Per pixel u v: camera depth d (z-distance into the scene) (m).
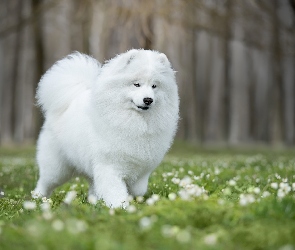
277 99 40.91
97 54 30.12
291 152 30.55
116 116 9.28
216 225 6.84
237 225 6.84
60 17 44.84
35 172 16.25
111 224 6.94
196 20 34.75
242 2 35.75
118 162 9.53
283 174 13.83
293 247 6.04
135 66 9.20
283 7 39.50
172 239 6.27
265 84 66.19
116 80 9.23
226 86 51.06
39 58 39.12
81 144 9.92
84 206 8.37
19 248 6.06
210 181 12.23
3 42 52.41
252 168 15.84
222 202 7.80
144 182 10.10
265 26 37.41
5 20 42.53
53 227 6.58
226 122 55.00
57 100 10.79
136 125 9.27
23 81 52.16
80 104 10.32
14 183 14.45
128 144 9.36
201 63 54.62
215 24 35.69
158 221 6.94
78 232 6.45
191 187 9.30
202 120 53.94
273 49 38.16
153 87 9.29
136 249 5.99
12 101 47.44
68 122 10.38
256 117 65.69
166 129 9.59
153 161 9.72
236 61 55.19
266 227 6.60
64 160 11.00
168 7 29.08
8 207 9.77
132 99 9.17
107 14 29.16
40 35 39.31
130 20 28.33
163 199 8.32
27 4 41.97
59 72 11.04
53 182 11.35
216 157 24.23
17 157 25.73
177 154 28.56
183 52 42.56
